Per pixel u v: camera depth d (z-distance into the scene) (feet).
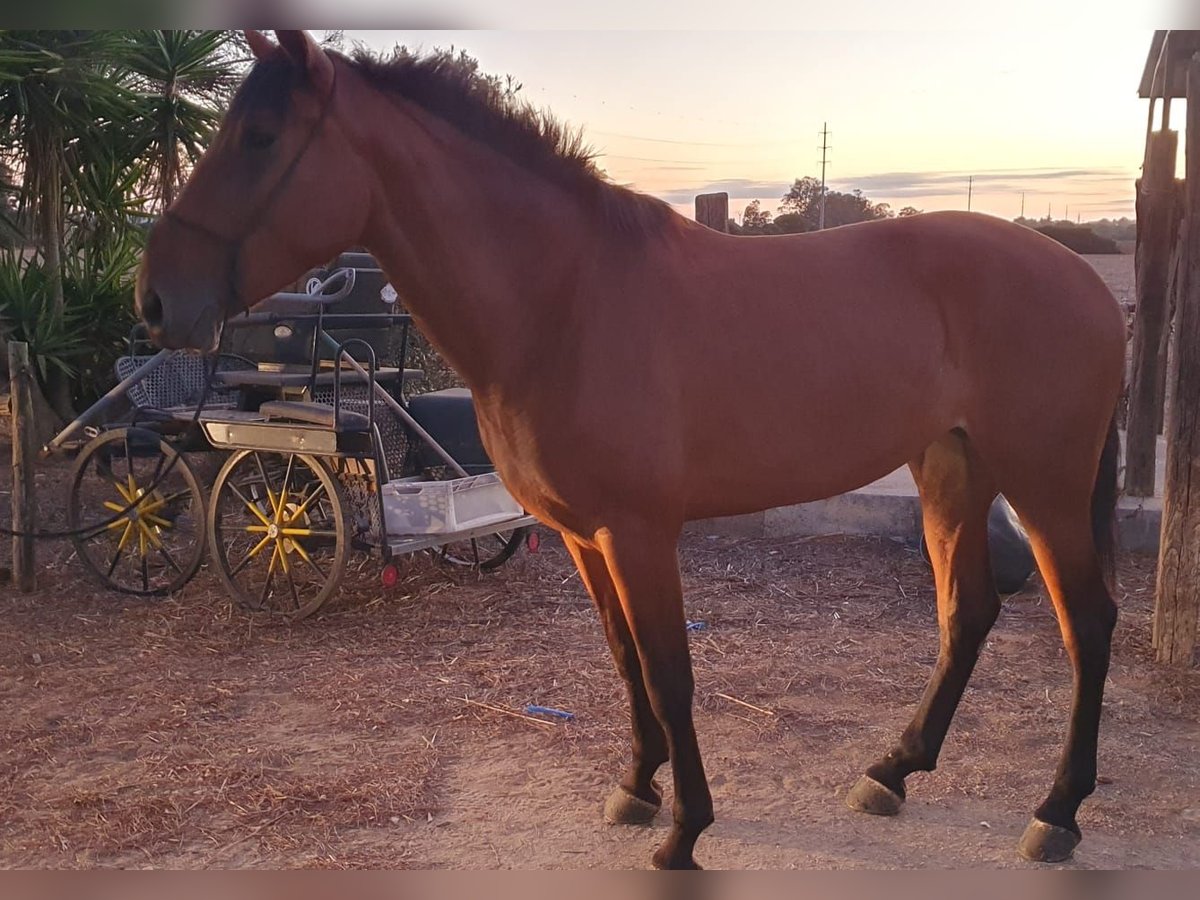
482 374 7.66
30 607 15.37
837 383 8.01
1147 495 18.86
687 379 7.61
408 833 9.04
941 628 9.61
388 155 7.23
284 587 16.16
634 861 8.57
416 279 7.52
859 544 18.38
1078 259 8.82
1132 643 13.64
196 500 15.06
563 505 7.66
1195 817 9.31
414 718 11.46
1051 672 12.78
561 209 7.57
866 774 9.54
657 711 7.81
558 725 11.23
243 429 14.39
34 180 23.52
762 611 15.24
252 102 6.90
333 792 9.68
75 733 11.02
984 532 9.45
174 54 24.11
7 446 25.66
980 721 11.34
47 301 24.16
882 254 8.54
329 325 15.12
